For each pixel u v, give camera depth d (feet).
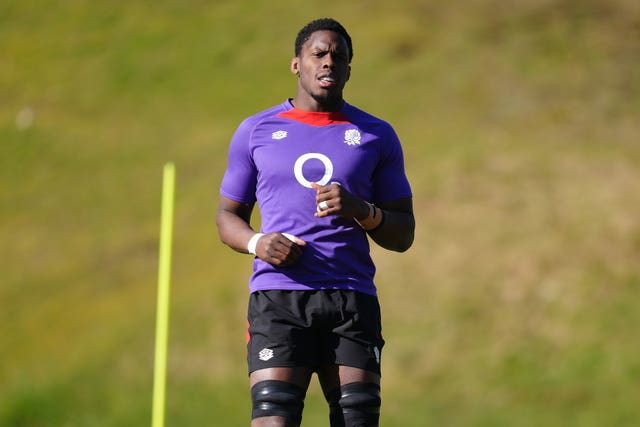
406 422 197.36
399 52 352.08
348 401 53.06
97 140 341.62
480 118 309.42
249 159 57.47
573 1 380.17
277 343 53.78
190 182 307.99
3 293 272.10
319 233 54.85
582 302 218.79
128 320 248.73
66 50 395.34
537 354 207.31
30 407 225.97
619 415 190.39
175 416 212.23
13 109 364.79
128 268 271.69
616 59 340.59
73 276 273.95
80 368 235.40
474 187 263.90
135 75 374.02
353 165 55.62
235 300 242.17
